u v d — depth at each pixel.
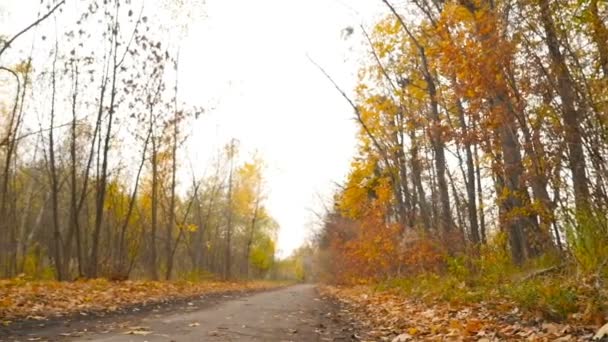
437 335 6.95
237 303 14.88
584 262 7.64
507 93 9.38
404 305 12.33
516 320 7.21
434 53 10.87
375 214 22.42
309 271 93.00
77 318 9.18
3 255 32.09
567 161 8.38
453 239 16.80
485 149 11.11
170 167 28.36
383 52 19.05
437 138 14.11
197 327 8.12
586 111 7.55
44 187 31.66
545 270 9.26
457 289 11.43
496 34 9.28
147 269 41.06
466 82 9.95
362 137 22.95
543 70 8.14
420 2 15.02
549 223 10.15
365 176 23.25
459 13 10.75
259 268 73.12
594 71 7.54
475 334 6.74
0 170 30.69
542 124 8.68
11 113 24.34
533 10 8.00
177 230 44.97
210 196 44.94
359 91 21.02
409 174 23.61
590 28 7.43
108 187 27.56
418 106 18.70
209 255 52.81
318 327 8.83
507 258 12.16
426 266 17.48
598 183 7.68
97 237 20.84
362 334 7.85
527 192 10.62
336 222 37.25
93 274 20.66
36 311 9.64
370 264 24.41
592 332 5.68
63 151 26.77
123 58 19.91
